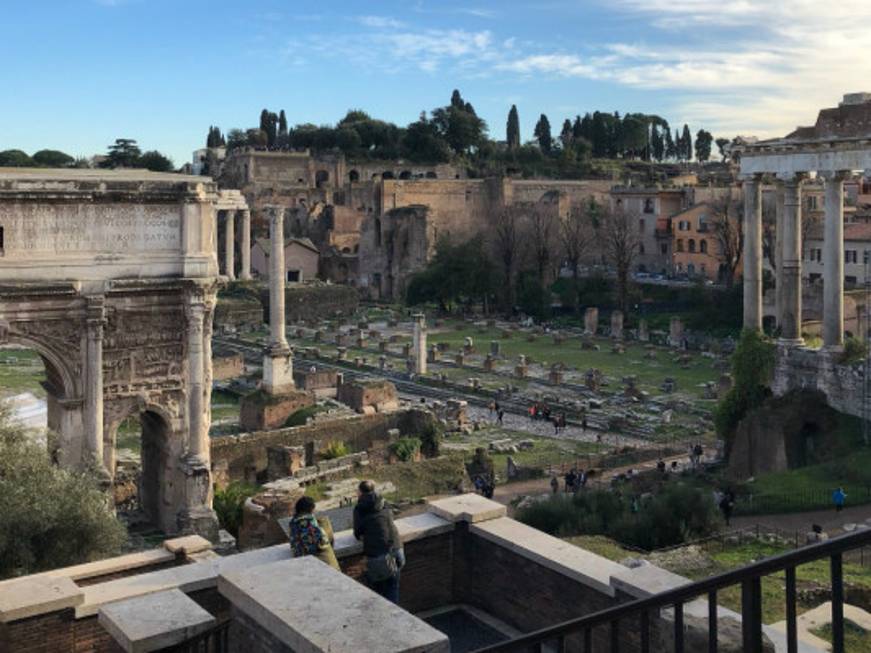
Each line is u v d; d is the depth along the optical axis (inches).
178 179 1814.7
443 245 6067.9
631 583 589.3
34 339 1683.1
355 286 7263.8
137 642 518.0
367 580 660.1
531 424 3090.6
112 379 1775.3
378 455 2379.4
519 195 7593.5
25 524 1176.2
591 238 5984.3
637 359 4183.1
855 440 2055.9
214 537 1823.3
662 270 6156.5
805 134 2287.2
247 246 6176.2
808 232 4790.8
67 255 1705.2
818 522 1648.6
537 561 664.4
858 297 3752.5
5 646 619.2
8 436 1347.2
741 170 2391.7
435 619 705.6
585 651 312.2
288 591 449.7
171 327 1822.1
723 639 478.9
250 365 4372.5
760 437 2206.0
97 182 1711.4
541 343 4699.8
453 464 2180.1
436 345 4475.9
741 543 1400.1
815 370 2218.3
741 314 4648.1
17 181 1648.6
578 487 1995.6
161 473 1883.6
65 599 631.2
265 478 2452.0
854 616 785.6
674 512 1462.8
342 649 390.3
